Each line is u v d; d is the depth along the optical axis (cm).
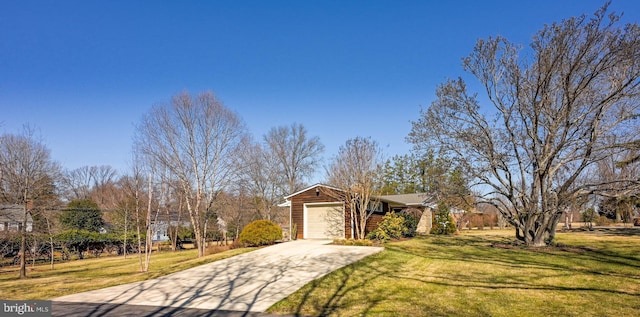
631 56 1455
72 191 4981
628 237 2333
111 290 1050
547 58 1603
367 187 2031
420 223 3266
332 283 1026
